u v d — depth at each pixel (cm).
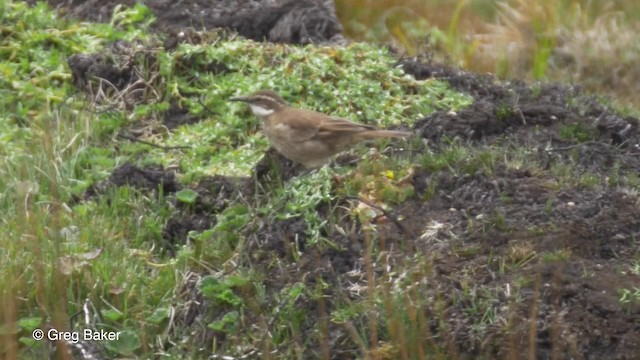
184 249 1132
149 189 1231
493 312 979
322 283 1037
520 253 1031
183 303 1075
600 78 1691
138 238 1166
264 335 1002
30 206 1184
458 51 1698
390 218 1083
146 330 1054
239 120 1345
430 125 1285
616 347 949
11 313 988
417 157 1206
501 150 1212
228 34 1533
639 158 1244
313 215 1105
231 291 1049
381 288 1008
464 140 1266
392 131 1181
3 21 1536
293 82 1370
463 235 1067
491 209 1100
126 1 1633
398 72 1415
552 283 998
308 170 1214
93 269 1091
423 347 955
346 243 1078
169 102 1398
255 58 1438
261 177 1227
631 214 1087
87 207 1187
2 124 1355
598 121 1302
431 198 1127
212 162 1290
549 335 959
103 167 1275
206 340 1030
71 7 1647
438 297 984
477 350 960
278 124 1197
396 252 1058
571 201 1109
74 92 1438
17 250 1098
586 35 1733
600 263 1028
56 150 1283
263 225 1118
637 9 1845
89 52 1492
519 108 1310
